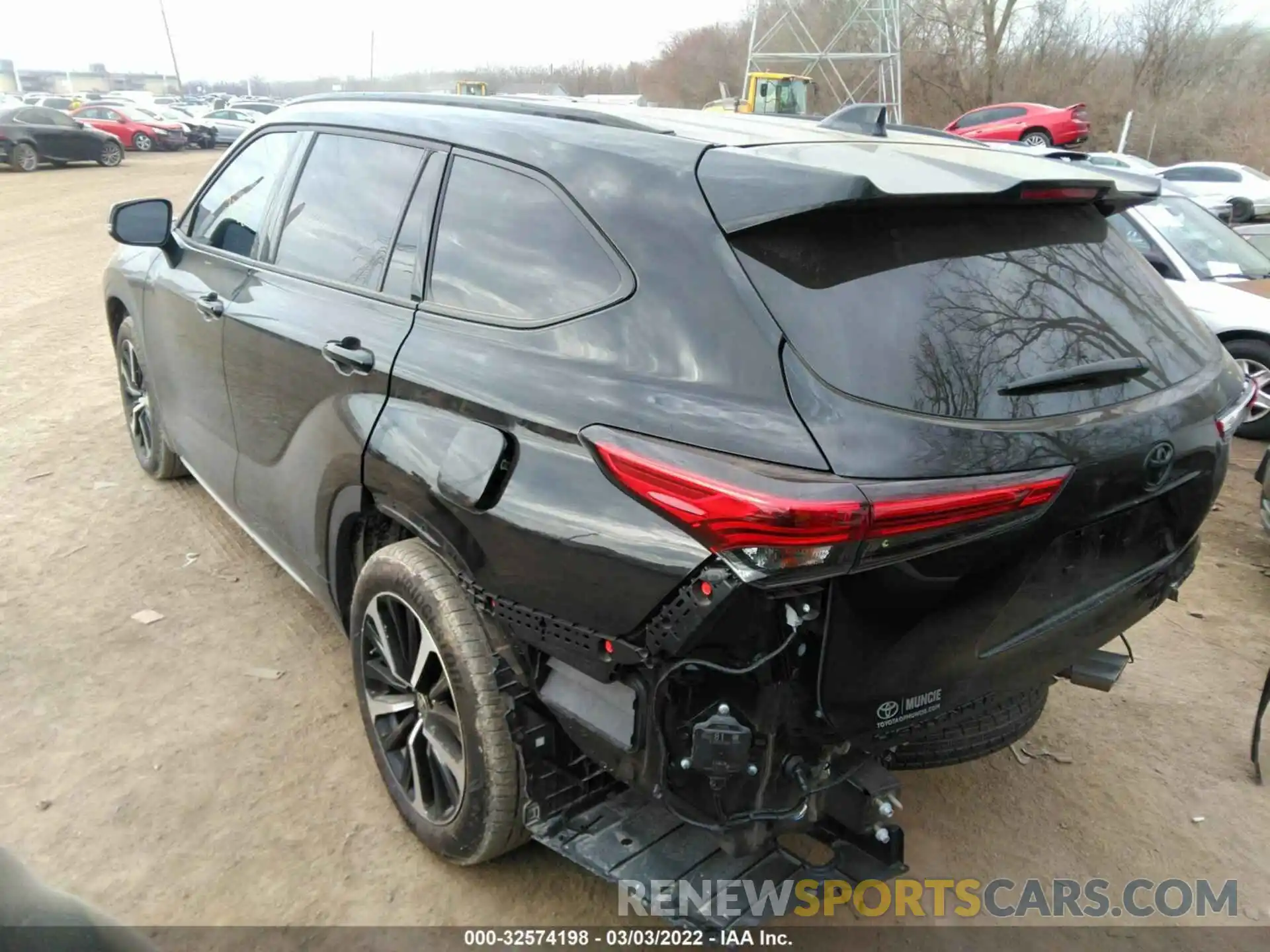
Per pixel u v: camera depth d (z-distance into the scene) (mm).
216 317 3516
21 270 11375
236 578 4164
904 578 1913
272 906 2531
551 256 2322
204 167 27594
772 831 2070
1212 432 2387
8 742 3078
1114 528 2301
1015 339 2072
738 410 1901
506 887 2639
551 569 2090
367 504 2730
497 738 2354
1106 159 19422
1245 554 5012
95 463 5359
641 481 1933
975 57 39469
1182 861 2885
